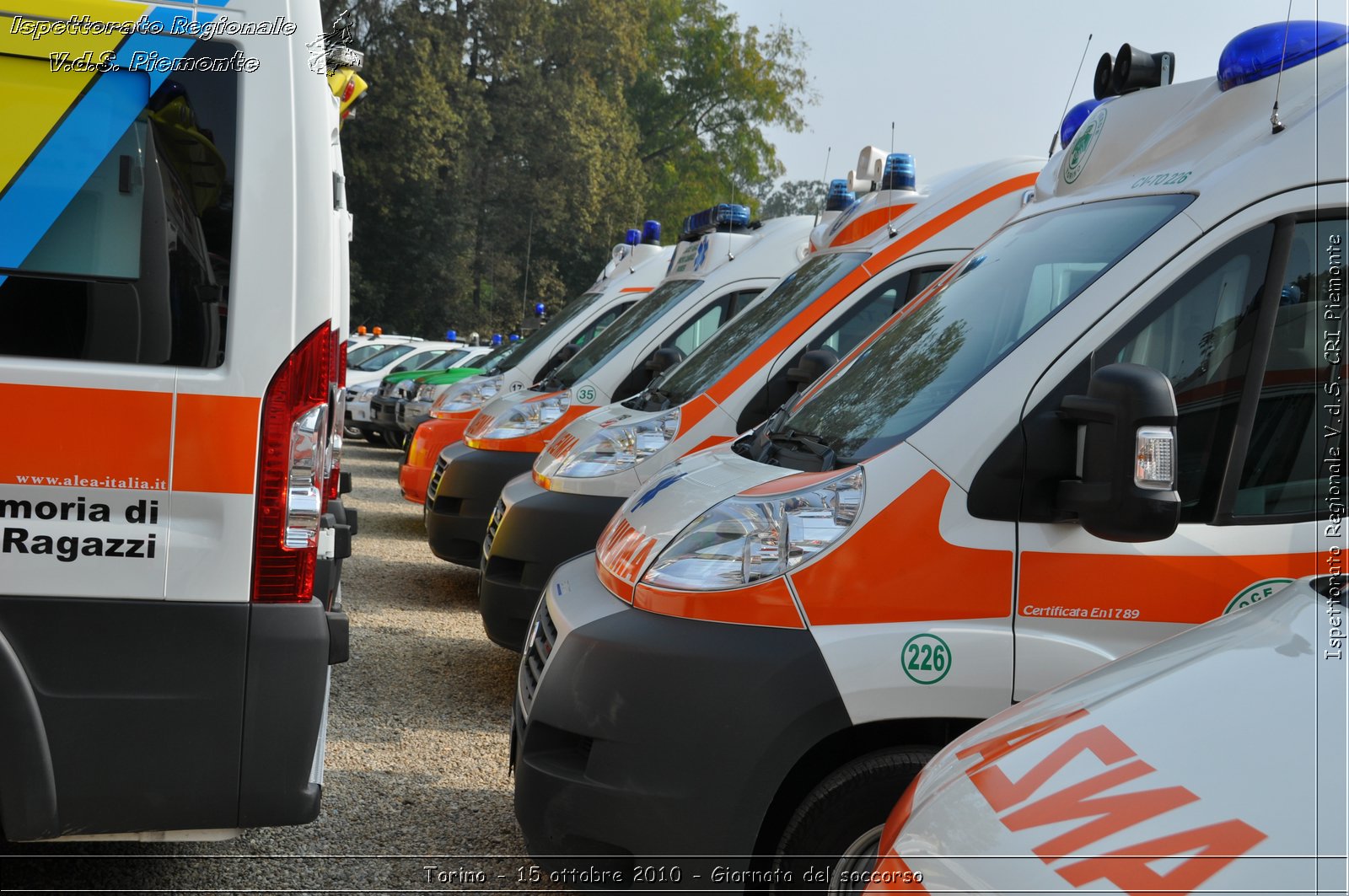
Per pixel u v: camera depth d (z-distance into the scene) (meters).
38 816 2.73
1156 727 1.78
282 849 3.67
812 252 6.15
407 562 8.73
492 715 5.13
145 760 2.76
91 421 2.75
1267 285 2.86
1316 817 1.46
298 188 2.84
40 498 2.73
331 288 2.89
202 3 2.81
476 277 43.41
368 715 5.03
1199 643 2.12
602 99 45.38
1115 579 2.72
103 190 2.77
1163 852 1.47
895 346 3.50
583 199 43.00
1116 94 3.75
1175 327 2.85
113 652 2.75
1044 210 3.62
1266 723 1.70
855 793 2.69
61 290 2.75
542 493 5.45
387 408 17.23
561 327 10.16
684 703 2.70
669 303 7.59
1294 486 2.83
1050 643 2.70
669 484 3.39
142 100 2.79
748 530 2.85
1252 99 3.08
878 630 2.71
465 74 41.50
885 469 2.81
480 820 3.96
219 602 2.79
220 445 2.79
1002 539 2.72
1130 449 2.48
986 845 1.65
